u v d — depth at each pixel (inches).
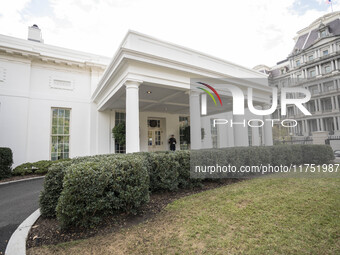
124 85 225.3
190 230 89.8
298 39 824.3
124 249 76.5
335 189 142.3
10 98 310.8
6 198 166.6
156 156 146.3
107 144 392.2
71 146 364.2
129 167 108.2
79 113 376.5
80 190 90.7
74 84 375.9
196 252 72.7
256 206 115.1
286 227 88.7
